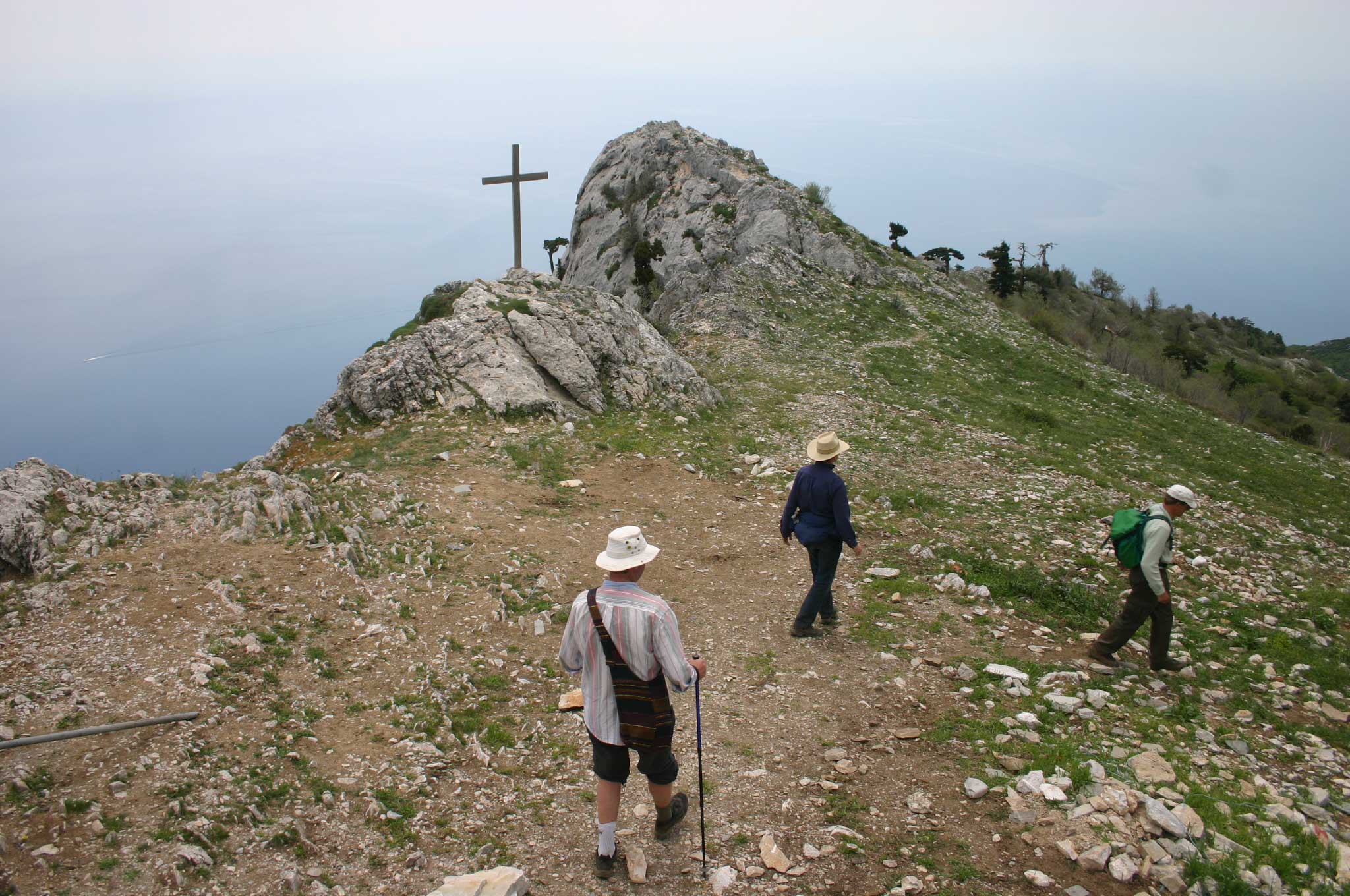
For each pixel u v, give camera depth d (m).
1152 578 7.21
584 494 11.58
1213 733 6.68
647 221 43.88
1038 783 5.48
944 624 8.36
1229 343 86.31
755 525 11.18
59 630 6.40
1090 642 8.27
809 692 6.91
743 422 17.02
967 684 7.12
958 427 19.33
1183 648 8.59
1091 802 5.25
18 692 5.56
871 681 7.12
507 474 11.82
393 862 4.59
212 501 8.59
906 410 20.08
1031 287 69.56
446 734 5.92
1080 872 4.71
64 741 5.13
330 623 7.14
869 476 14.41
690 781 5.62
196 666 6.08
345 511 9.27
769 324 26.77
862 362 24.73
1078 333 40.44
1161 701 7.08
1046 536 11.80
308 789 5.10
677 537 10.54
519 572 8.59
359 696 6.25
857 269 34.41
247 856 4.46
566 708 6.43
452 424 13.70
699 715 4.59
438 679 6.57
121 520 8.01
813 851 4.85
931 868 4.73
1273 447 26.41
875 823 5.16
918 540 10.97
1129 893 4.55
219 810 4.74
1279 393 54.03
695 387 17.81
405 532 9.18
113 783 4.81
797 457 14.89
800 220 37.16
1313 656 8.73
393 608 7.53
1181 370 42.97
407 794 5.20
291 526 8.52
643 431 14.91
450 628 7.40
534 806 5.27
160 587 7.11
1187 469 20.30
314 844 4.64
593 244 47.91
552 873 4.62
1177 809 5.20
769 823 5.15
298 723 5.74
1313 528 16.64
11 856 4.20
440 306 19.66
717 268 35.03
